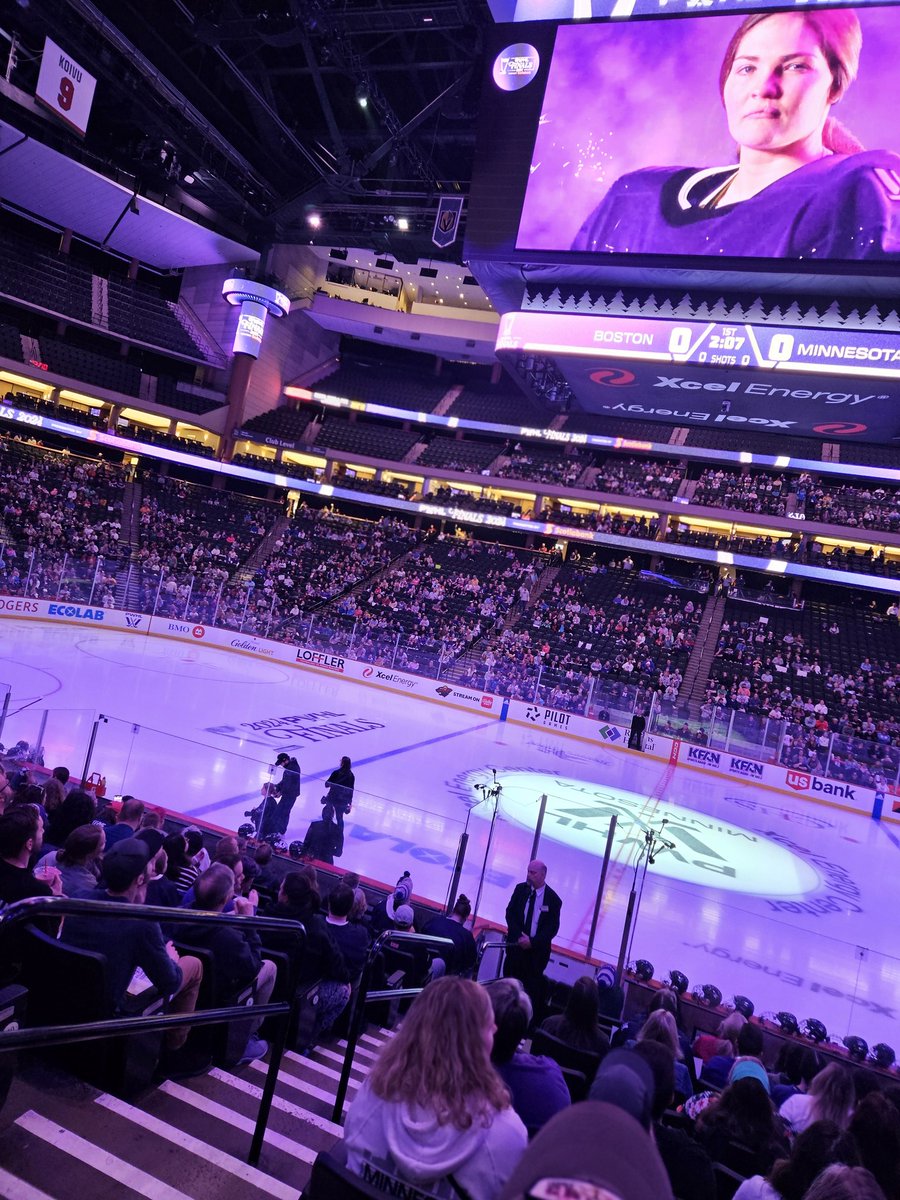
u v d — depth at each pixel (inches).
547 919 311.4
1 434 1624.0
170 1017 122.0
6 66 1126.4
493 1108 80.0
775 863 713.0
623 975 386.3
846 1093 176.7
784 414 1090.1
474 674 1237.7
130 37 989.8
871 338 828.6
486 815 532.1
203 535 1550.2
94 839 184.1
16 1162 106.3
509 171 879.7
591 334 938.1
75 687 806.5
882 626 1400.1
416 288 1953.7
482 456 1861.5
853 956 411.5
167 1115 137.9
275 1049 140.5
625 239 842.2
